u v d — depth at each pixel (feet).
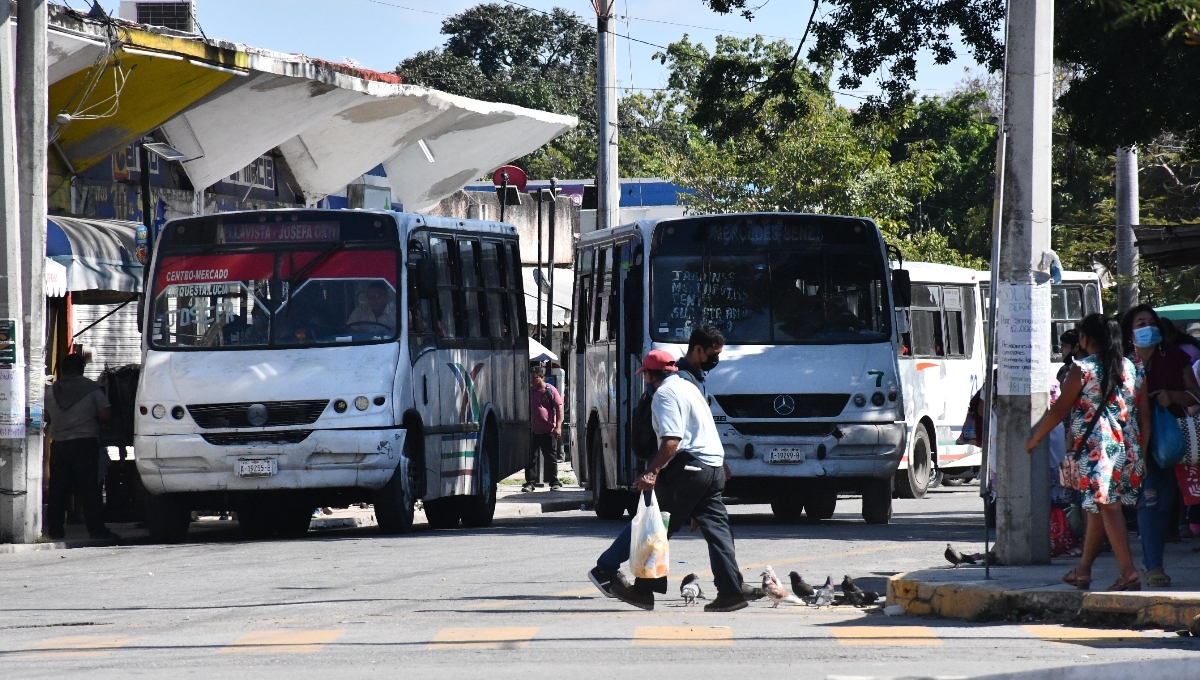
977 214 411.75
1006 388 87.51
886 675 55.83
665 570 78.79
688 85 352.69
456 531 143.54
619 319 149.38
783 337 142.51
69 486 138.00
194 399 132.57
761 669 58.18
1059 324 229.66
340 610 81.66
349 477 131.75
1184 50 121.70
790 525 145.59
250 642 68.08
